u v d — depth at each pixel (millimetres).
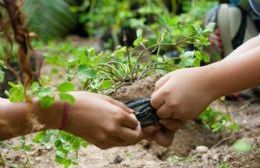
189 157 1412
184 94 1046
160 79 1084
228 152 1358
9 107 987
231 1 1947
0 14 877
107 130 983
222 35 1943
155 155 1518
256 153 1268
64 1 1642
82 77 1095
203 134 1645
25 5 1415
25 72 889
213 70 1063
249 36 1932
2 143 1324
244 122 1722
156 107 1072
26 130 997
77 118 983
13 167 1250
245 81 1065
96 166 1335
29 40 866
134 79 1196
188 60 1263
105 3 3055
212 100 1068
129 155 1451
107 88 1157
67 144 1127
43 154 1374
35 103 976
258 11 1431
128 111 1039
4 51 1659
